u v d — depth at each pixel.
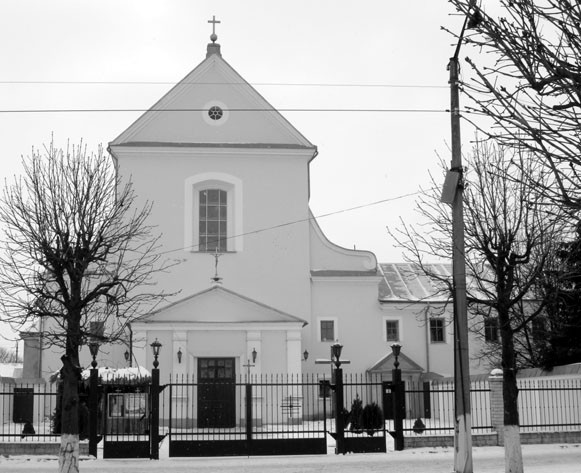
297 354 36.59
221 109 41.56
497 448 24.38
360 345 41.50
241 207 40.97
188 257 40.12
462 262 18.58
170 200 40.53
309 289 40.84
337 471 20.69
